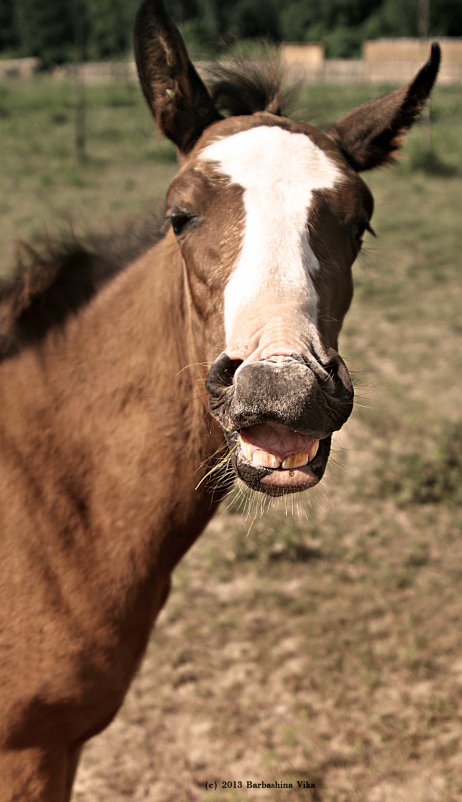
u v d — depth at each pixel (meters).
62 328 2.56
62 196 14.45
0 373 2.57
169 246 2.45
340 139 2.64
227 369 1.94
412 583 4.77
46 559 2.39
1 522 2.40
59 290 2.60
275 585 4.75
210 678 4.05
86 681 2.42
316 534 5.20
